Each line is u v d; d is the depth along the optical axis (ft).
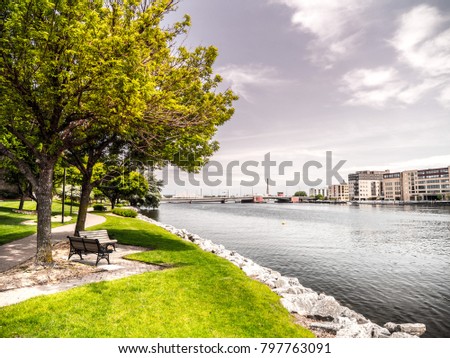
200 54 47.37
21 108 34.09
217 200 643.86
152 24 37.27
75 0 30.40
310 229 159.94
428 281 63.46
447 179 597.11
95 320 24.38
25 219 97.50
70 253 44.47
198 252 54.34
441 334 38.91
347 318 32.71
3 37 29.30
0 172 110.52
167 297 29.89
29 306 25.63
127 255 48.21
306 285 59.67
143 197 190.60
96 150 57.82
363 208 469.57
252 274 47.44
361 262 81.15
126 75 31.86
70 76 31.89
